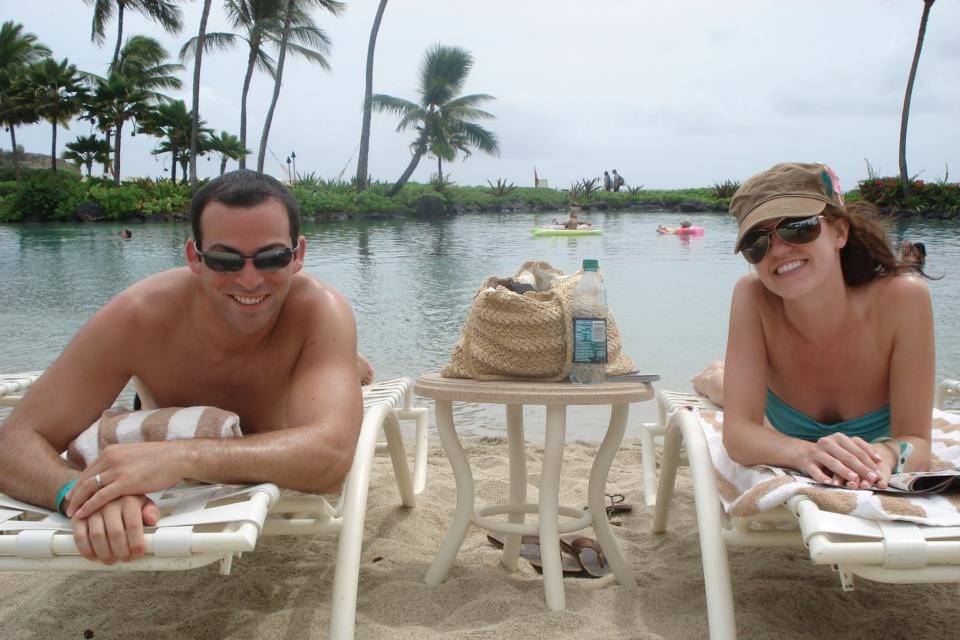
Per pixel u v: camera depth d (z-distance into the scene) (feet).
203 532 5.98
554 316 7.82
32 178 97.14
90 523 5.47
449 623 7.09
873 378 7.30
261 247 6.40
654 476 10.70
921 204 84.43
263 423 7.65
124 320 6.91
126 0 122.42
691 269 41.06
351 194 106.93
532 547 9.05
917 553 5.18
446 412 7.94
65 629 7.16
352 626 6.25
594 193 139.95
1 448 6.48
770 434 6.74
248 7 109.50
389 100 114.01
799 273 6.70
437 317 26.05
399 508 10.37
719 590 6.18
